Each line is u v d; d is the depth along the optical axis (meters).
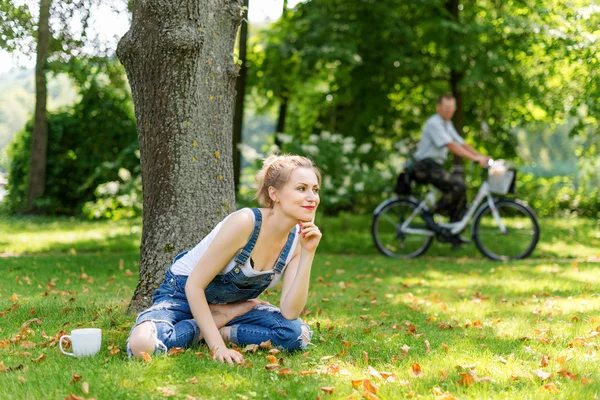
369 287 6.51
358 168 11.68
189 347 3.54
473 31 11.17
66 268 7.42
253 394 2.75
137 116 4.69
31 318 4.48
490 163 8.65
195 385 2.88
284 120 16.84
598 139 14.45
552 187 17.55
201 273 3.36
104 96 16.98
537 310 5.05
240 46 12.66
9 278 6.57
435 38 11.97
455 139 8.90
